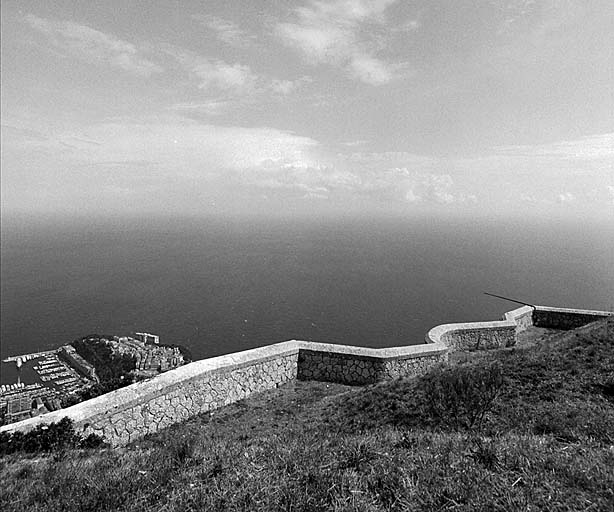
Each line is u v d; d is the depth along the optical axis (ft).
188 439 21.07
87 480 15.75
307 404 31.91
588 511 11.33
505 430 19.88
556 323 55.16
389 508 12.12
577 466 13.70
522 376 26.71
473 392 20.65
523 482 12.88
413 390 27.30
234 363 32.63
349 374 36.99
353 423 25.26
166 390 27.94
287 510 12.22
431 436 18.35
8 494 15.35
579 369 26.84
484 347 47.73
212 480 14.56
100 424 24.41
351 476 13.79
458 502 12.12
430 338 42.42
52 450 20.89
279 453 16.70
